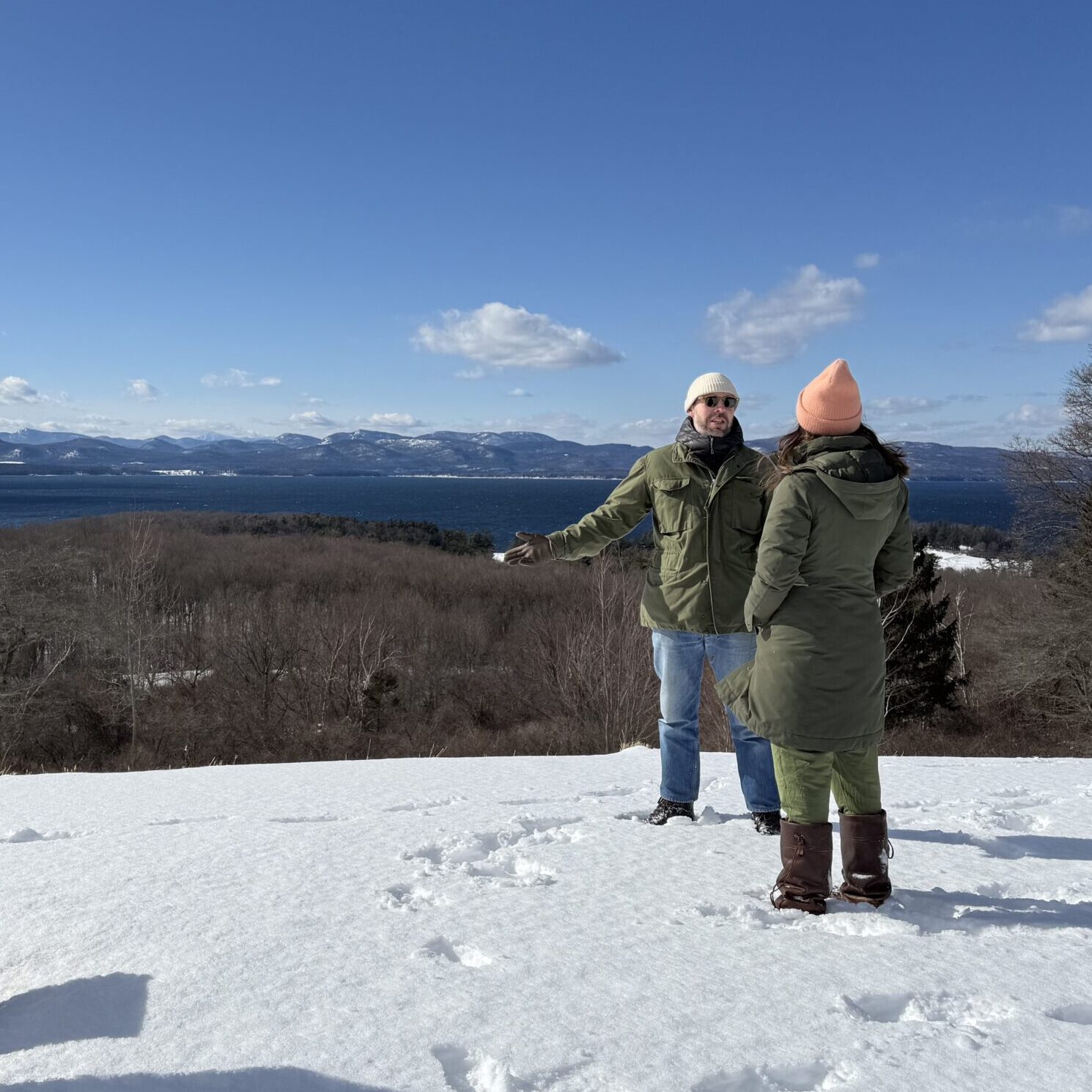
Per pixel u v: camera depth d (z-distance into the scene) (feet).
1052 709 81.10
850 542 9.22
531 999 6.84
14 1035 6.43
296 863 10.85
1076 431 77.92
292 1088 5.57
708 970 7.40
